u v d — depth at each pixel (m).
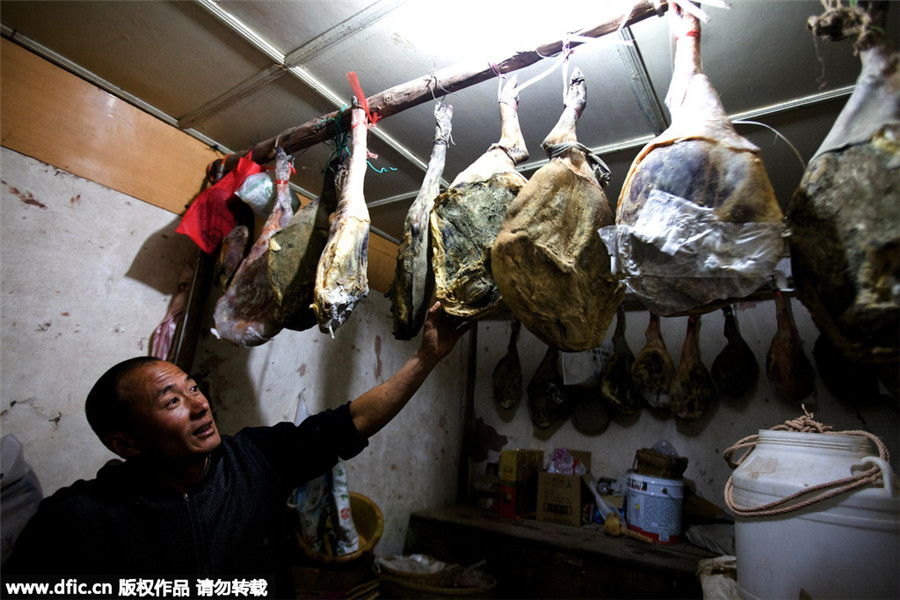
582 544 2.59
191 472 1.12
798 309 2.93
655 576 2.25
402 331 1.38
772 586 1.12
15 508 1.28
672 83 1.03
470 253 1.22
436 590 2.36
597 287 1.10
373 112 1.59
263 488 1.21
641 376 3.05
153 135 1.96
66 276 1.67
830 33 0.85
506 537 2.77
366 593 2.34
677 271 0.87
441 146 1.47
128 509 1.06
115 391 1.07
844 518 1.04
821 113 1.65
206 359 2.11
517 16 1.40
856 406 2.63
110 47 1.61
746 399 2.96
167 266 1.99
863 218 0.73
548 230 1.04
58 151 1.67
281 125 2.01
